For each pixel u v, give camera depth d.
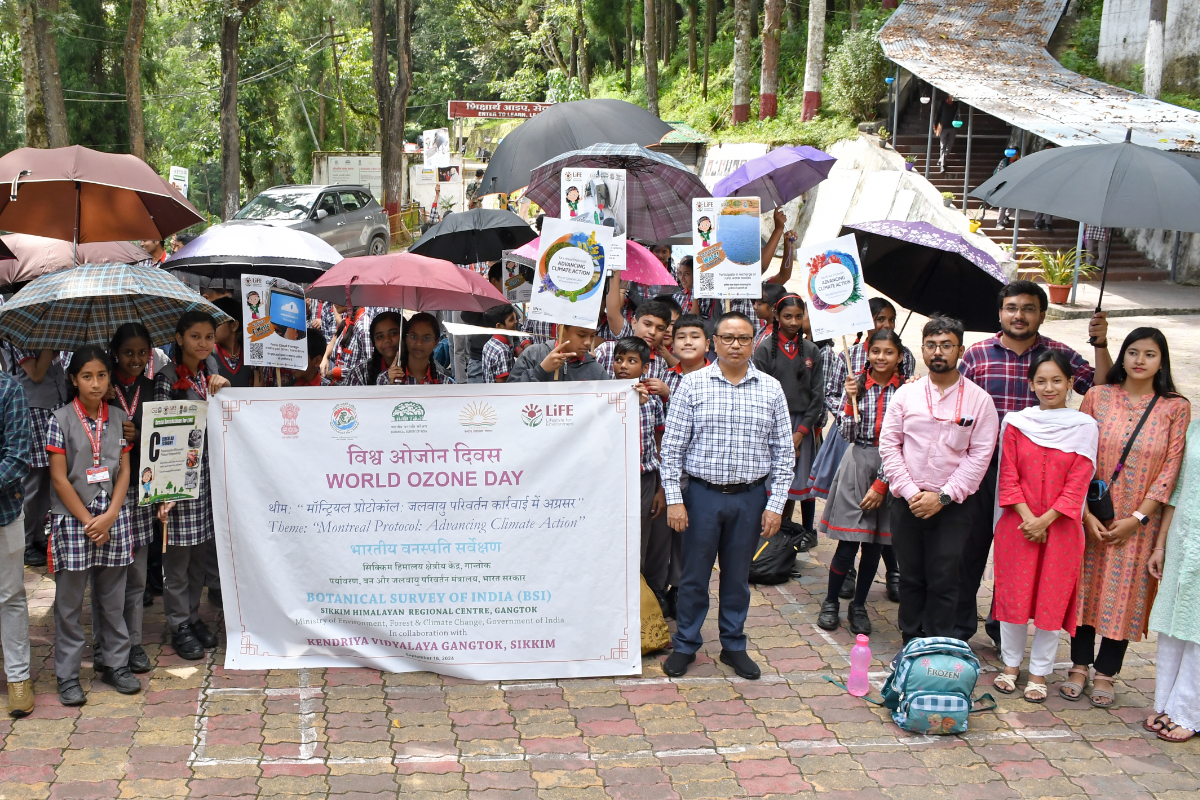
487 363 6.46
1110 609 4.75
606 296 6.05
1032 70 22.03
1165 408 4.72
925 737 4.54
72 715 4.55
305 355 5.47
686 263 7.98
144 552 4.95
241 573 5.07
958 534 5.02
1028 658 5.46
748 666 5.09
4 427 4.36
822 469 6.29
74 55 29.27
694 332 5.11
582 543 5.04
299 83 41.41
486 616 5.05
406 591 5.05
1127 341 4.80
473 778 4.14
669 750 4.39
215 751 4.30
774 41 26.62
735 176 7.38
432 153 26.36
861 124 23.75
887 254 6.49
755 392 4.95
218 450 5.00
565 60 50.72
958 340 4.99
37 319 5.25
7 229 6.27
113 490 4.66
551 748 4.39
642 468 5.48
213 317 5.09
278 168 47.06
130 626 4.98
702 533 4.96
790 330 6.35
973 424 4.96
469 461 4.99
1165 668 4.64
